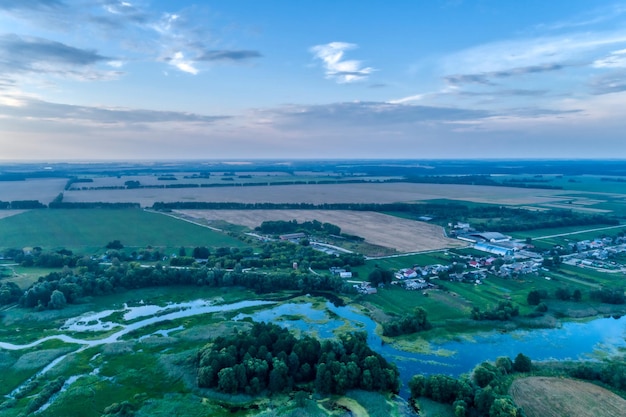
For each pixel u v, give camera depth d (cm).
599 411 9819
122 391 10581
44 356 12188
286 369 10800
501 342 13362
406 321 13925
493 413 9131
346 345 11825
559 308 15812
